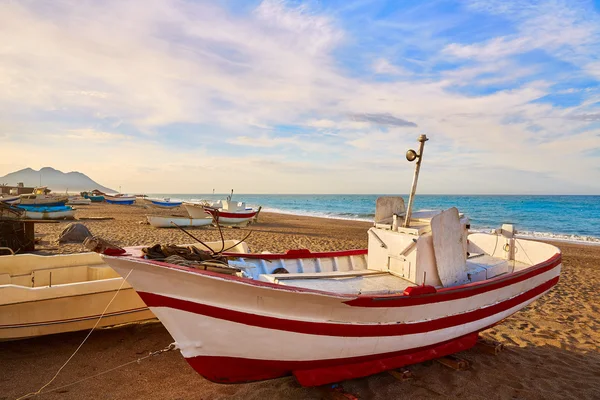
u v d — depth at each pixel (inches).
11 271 232.7
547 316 292.2
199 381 169.8
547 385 181.0
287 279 180.4
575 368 202.4
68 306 187.2
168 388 162.6
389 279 186.2
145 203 1914.4
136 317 206.5
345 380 168.6
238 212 888.3
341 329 149.6
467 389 173.9
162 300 138.1
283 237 733.3
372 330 155.5
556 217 1711.4
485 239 274.2
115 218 981.2
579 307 319.3
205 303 137.5
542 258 245.0
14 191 1683.1
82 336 209.5
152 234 667.4
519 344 234.7
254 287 132.1
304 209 2596.0
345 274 191.0
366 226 1130.0
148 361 185.3
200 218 820.0
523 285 204.7
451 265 188.7
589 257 614.5
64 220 845.2
